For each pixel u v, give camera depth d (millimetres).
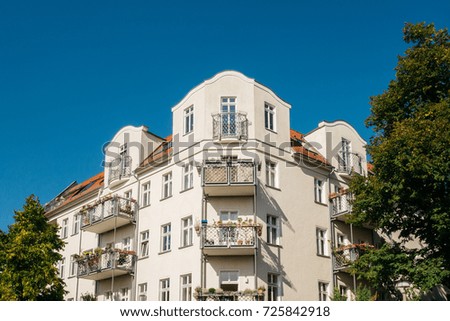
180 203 29172
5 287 27094
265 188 28297
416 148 23078
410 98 27047
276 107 30500
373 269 25766
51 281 28062
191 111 30453
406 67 26516
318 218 30734
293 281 27938
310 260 29281
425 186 24359
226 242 25781
